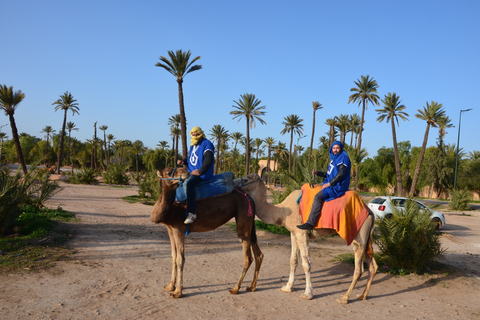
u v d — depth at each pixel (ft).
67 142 355.56
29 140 342.64
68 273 20.11
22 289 17.15
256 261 19.57
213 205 18.12
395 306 18.35
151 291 18.30
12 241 25.41
